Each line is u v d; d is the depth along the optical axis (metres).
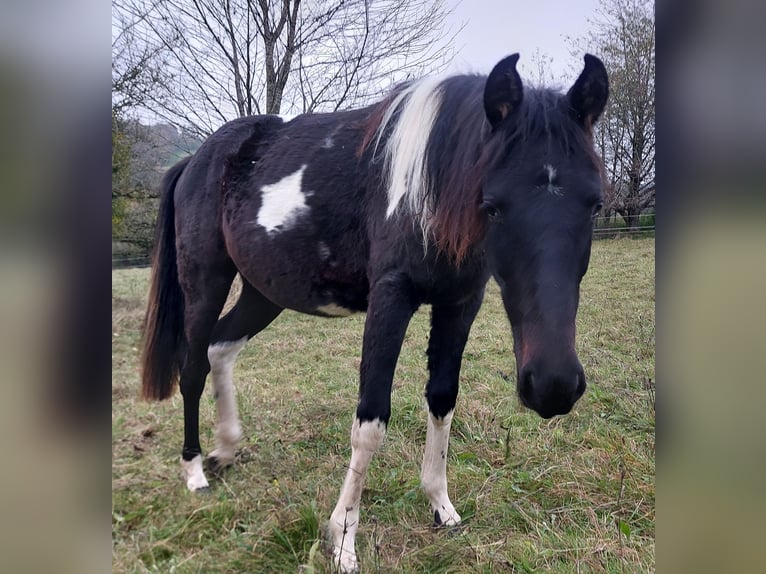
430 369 2.17
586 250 1.49
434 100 1.88
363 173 2.07
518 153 1.50
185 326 2.54
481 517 2.15
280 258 2.25
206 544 1.90
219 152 2.52
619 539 1.93
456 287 1.93
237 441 2.59
